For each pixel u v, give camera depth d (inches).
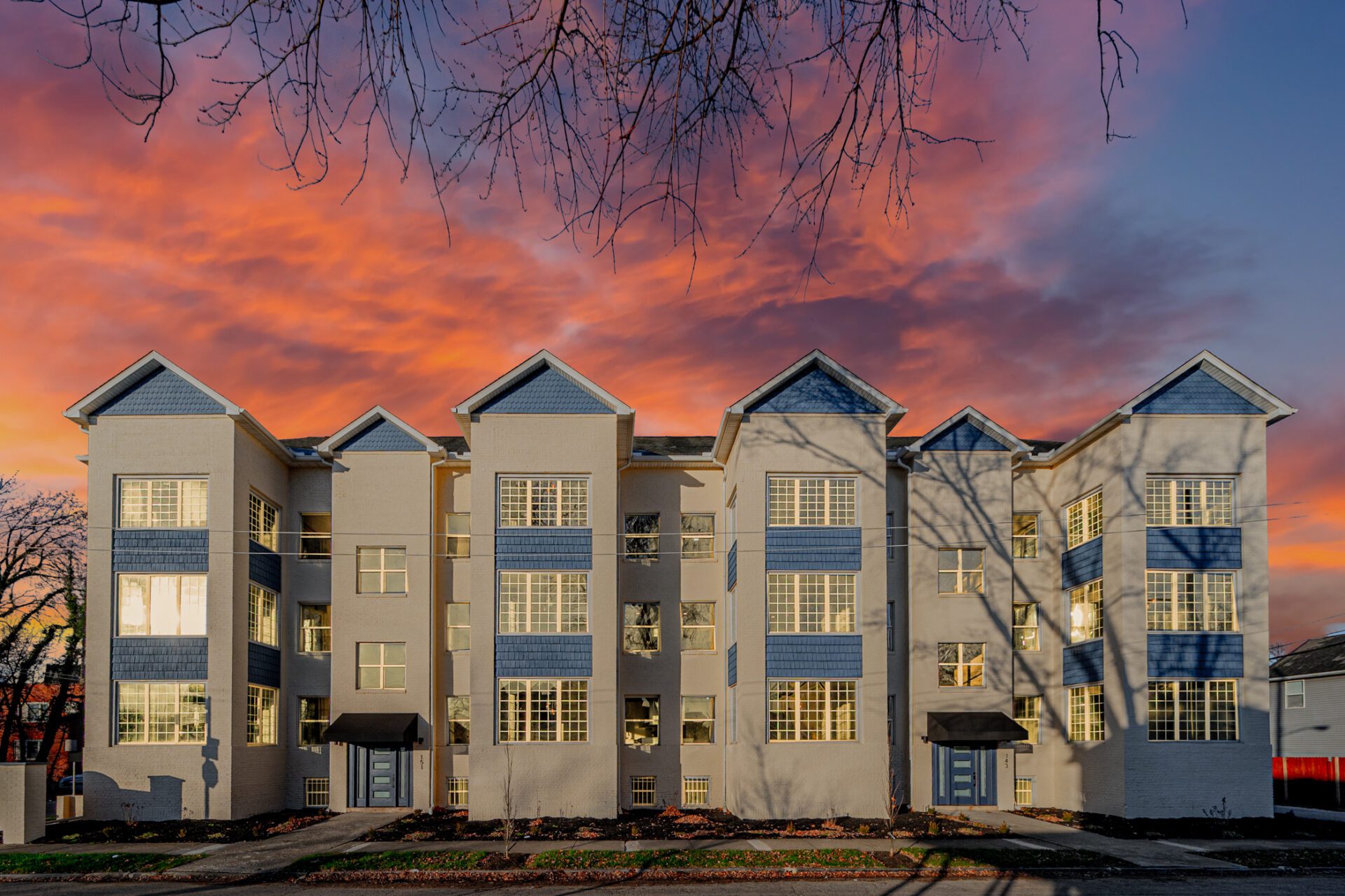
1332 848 1073.5
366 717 1315.2
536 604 1269.7
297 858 992.2
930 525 1373.0
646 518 1411.2
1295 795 1727.4
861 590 1268.5
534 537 1277.1
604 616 1262.3
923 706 1338.6
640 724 1363.2
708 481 1419.8
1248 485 1269.7
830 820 1211.2
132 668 1232.8
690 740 1369.3
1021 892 872.9
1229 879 934.4
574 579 1275.8
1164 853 1032.2
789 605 1268.5
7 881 924.0
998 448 1391.5
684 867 954.1
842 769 1230.9
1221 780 1222.9
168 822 1196.5
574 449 1290.6
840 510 1286.9
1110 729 1259.2
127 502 1266.0
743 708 1242.0
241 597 1269.7
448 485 1406.3
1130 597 1245.7
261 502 1354.6
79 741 2186.3
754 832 1145.4
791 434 1288.1
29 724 2041.1
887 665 1306.6
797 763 1230.9
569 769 1233.4
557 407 1293.1
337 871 946.7
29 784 1098.1
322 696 1389.0
